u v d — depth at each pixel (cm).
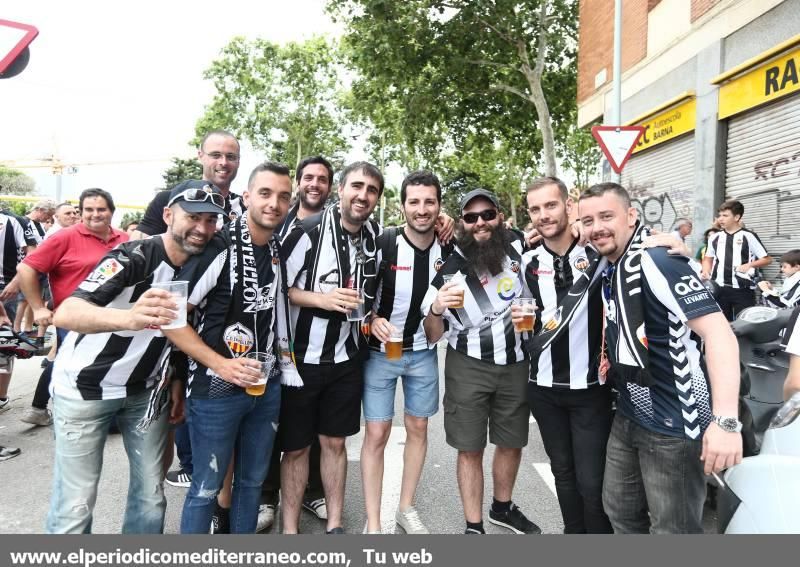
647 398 229
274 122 3578
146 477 264
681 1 1036
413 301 334
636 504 251
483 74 1805
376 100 1900
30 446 479
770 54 782
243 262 262
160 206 421
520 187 3778
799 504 178
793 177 773
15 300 810
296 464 319
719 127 925
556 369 288
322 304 298
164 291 222
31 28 430
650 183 1185
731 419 198
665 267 218
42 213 902
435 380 346
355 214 309
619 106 1005
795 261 586
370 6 1642
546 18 1728
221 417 258
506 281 325
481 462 336
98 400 248
